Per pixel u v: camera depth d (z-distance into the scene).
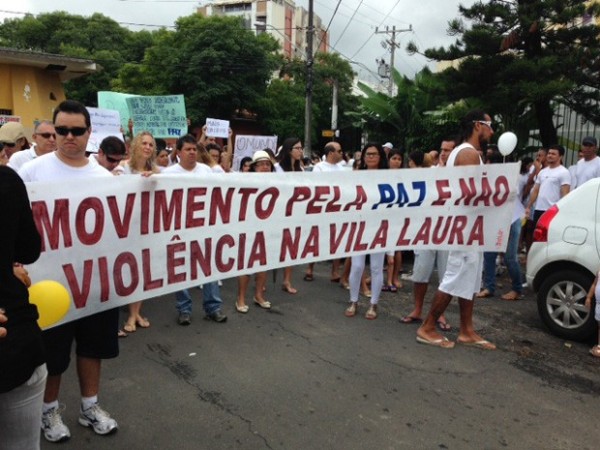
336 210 4.08
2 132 5.39
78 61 15.05
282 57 39.12
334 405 3.50
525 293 6.66
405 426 3.26
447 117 14.84
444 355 4.44
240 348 4.48
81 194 2.97
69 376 3.86
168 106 8.98
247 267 3.74
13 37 38.91
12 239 1.86
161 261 3.34
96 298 3.05
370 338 4.80
